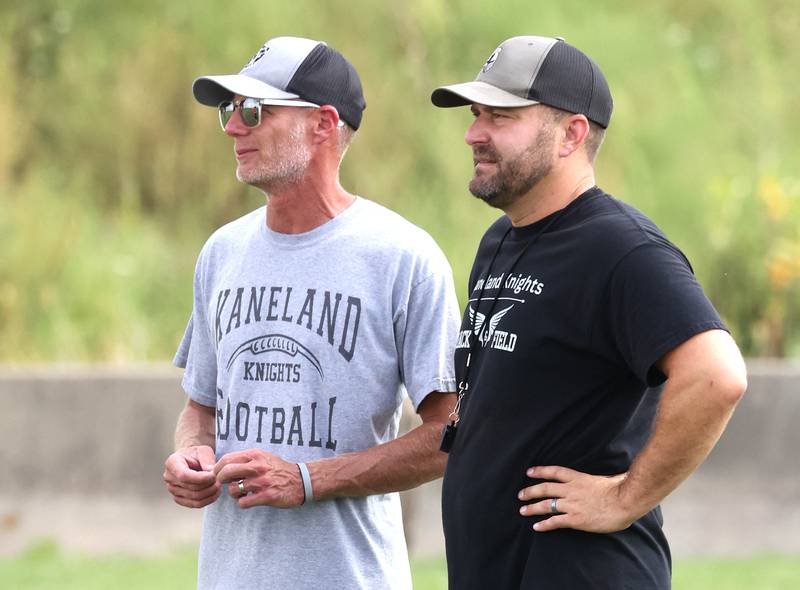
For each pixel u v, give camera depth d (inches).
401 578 517.3
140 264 1279.5
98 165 1358.3
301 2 1444.4
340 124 522.3
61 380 979.3
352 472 492.7
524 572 422.6
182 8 1421.0
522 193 442.6
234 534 511.2
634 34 1566.2
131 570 929.5
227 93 531.5
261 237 528.4
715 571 968.3
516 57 444.1
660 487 402.9
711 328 398.6
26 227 1253.1
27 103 1378.0
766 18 1708.9
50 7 1438.2
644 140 1451.8
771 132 1525.6
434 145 1389.0
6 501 964.0
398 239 514.6
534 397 422.9
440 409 507.5
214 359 549.3
